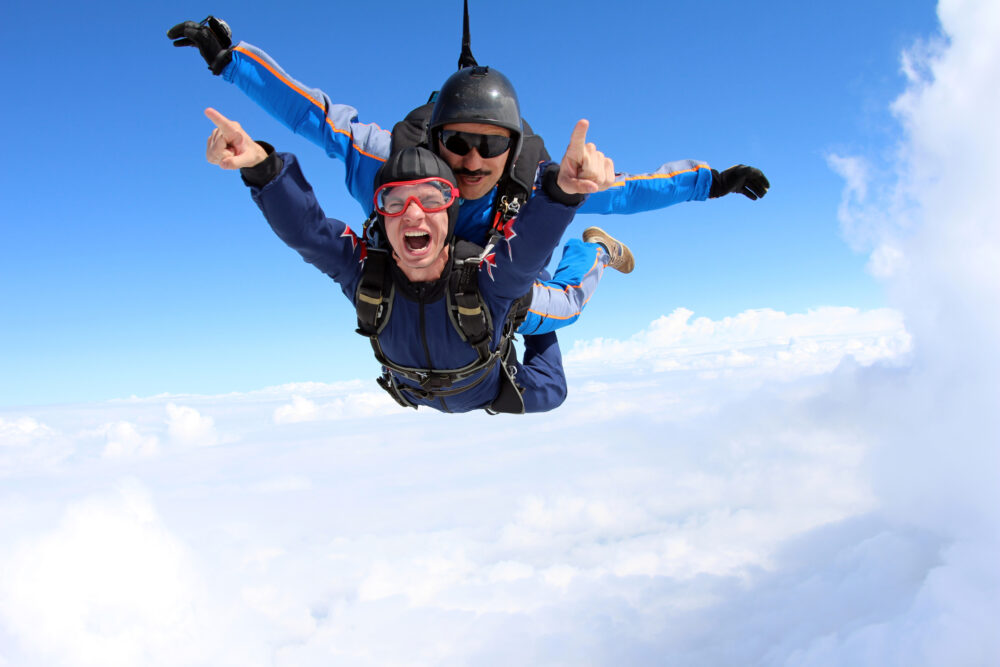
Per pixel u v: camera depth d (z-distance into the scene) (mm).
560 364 3809
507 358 3137
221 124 1954
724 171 3656
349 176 3549
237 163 2029
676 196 3682
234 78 3361
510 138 2906
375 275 2455
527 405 3469
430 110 3393
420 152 2305
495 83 2785
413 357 2701
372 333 2646
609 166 2070
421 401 3164
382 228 2504
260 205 2252
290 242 2377
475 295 2406
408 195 2230
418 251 2305
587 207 3529
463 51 3473
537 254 2225
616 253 4469
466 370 2715
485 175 2932
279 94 3373
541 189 2174
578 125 1809
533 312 3502
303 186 2309
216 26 3279
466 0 3432
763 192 3611
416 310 2516
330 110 3432
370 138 3467
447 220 2350
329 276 2619
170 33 3334
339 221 2576
